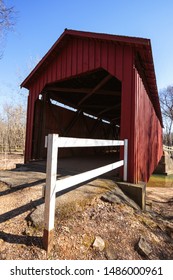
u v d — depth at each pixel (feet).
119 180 12.64
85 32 14.74
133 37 12.59
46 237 5.59
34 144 19.74
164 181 45.39
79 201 8.49
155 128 29.96
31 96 19.98
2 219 6.82
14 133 63.36
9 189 10.04
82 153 31.89
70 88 22.39
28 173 13.83
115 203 9.56
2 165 30.50
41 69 18.69
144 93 16.79
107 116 40.32
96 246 6.32
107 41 14.02
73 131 28.22
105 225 7.70
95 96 25.94
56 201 8.18
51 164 5.60
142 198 11.31
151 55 13.35
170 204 20.31
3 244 5.59
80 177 7.11
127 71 13.05
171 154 70.33
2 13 20.72
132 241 7.28
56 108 23.76
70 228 6.80
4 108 64.54
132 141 12.51
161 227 9.41
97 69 14.79
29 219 6.77
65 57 16.98
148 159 20.39
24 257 5.26
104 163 19.98
